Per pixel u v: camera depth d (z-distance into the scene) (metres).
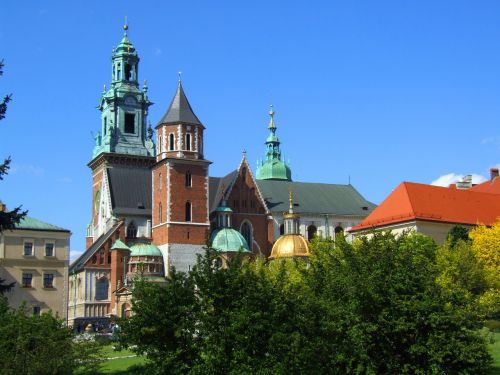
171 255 127.56
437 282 49.88
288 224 135.50
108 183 145.00
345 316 42.50
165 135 133.00
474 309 47.69
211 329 38.03
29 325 46.88
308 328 38.81
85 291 130.38
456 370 44.66
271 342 36.94
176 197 130.12
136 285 40.31
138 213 141.38
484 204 127.38
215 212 138.62
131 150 158.62
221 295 38.69
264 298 38.03
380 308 44.44
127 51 166.00
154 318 38.25
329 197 160.00
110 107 161.62
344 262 49.44
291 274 78.31
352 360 41.88
